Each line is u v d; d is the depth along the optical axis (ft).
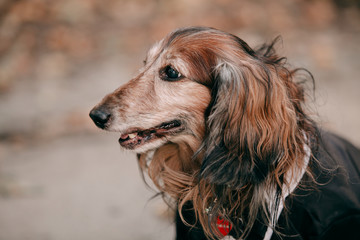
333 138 8.07
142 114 7.93
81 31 24.35
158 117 7.92
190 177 7.90
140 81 8.05
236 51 7.47
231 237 7.56
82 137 17.21
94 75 21.01
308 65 20.61
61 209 13.11
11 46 23.07
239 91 7.30
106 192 13.85
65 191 13.91
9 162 15.56
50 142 16.85
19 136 17.10
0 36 23.67
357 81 19.52
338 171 7.08
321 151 7.27
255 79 7.32
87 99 19.08
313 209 6.78
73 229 12.25
